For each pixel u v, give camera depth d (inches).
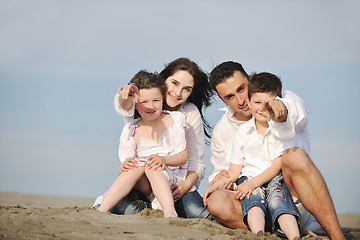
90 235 110.5
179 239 113.8
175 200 158.7
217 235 121.4
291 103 136.9
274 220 134.2
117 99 154.5
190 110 175.6
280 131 135.0
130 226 123.0
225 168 174.4
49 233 109.7
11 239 102.8
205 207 158.4
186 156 160.9
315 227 161.9
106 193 149.3
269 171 143.0
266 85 145.2
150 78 157.2
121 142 161.6
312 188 131.3
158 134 162.6
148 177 149.7
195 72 172.4
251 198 138.3
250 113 166.9
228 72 165.2
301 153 132.9
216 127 176.9
